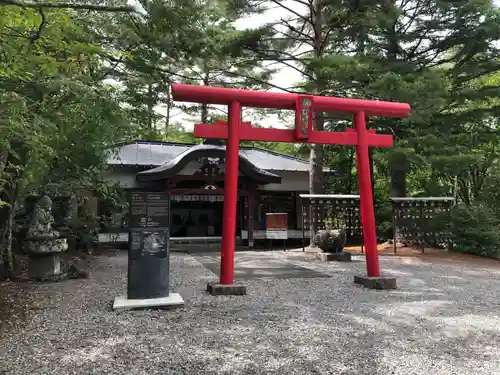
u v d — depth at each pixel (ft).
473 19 44.78
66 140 21.52
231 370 11.82
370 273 25.23
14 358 12.66
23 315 17.69
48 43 15.42
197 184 51.11
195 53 36.60
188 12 22.39
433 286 25.29
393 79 35.88
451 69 45.93
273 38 44.60
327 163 68.80
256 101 24.45
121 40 31.42
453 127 47.70
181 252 45.78
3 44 12.46
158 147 57.16
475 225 44.16
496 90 42.55
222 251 23.06
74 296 21.49
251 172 47.60
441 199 43.42
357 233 46.11
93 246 43.39
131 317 17.25
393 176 52.80
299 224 56.03
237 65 49.75
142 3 21.24
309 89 45.60
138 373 11.57
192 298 21.04
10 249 26.25
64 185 29.63
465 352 13.53
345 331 15.57
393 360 12.73
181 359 12.59
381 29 48.24
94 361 12.41
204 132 23.93
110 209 45.42
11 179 21.62
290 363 12.38
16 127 13.66
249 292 22.70
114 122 24.22
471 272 31.60
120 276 27.99
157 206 19.94
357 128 26.53
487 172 62.18
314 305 19.74
